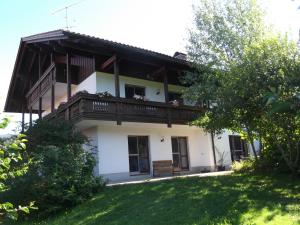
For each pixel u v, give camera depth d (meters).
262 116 11.55
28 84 24.58
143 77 18.47
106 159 15.57
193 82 16.39
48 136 12.50
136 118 15.52
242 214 7.71
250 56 11.00
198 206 8.62
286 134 11.92
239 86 10.99
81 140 13.04
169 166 17.84
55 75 17.86
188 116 17.81
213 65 14.96
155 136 17.83
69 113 15.21
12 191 10.23
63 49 16.27
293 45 10.57
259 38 13.99
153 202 9.40
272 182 11.59
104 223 8.34
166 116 16.78
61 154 11.12
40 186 10.29
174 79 20.16
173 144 19.03
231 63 12.95
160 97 19.09
